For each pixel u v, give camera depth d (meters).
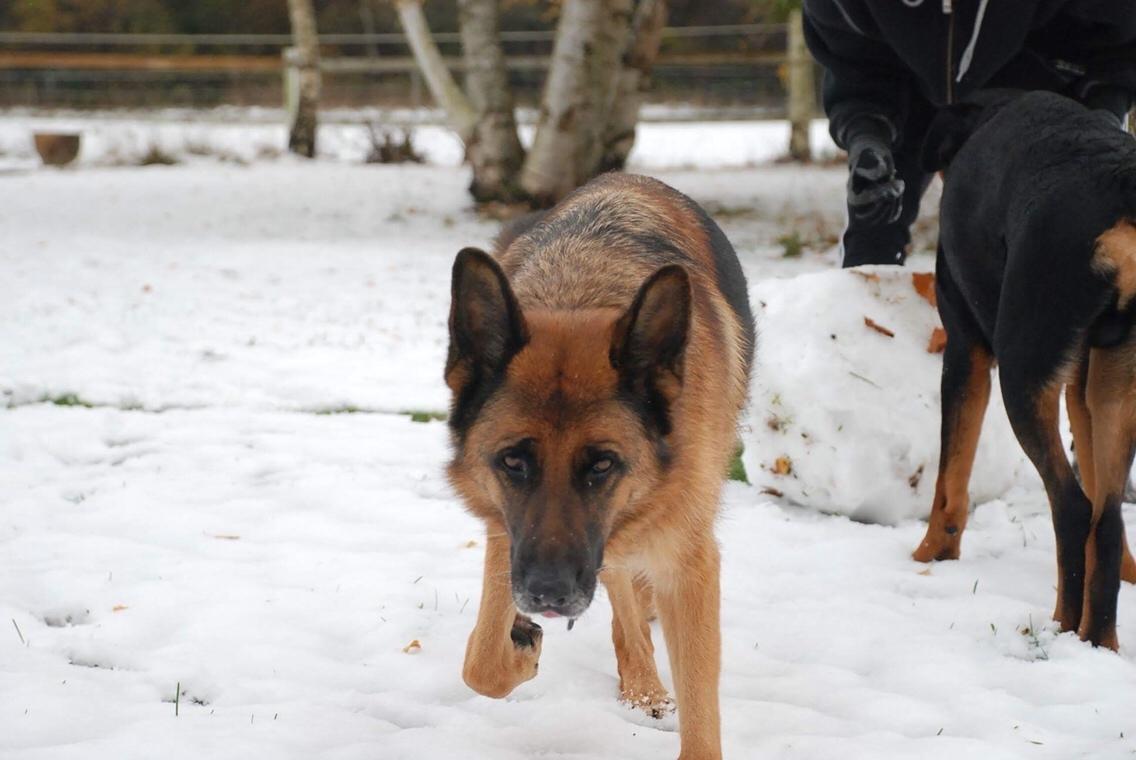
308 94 28.98
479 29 19.56
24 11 41.81
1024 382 5.05
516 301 3.95
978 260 5.60
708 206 19.56
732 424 4.77
